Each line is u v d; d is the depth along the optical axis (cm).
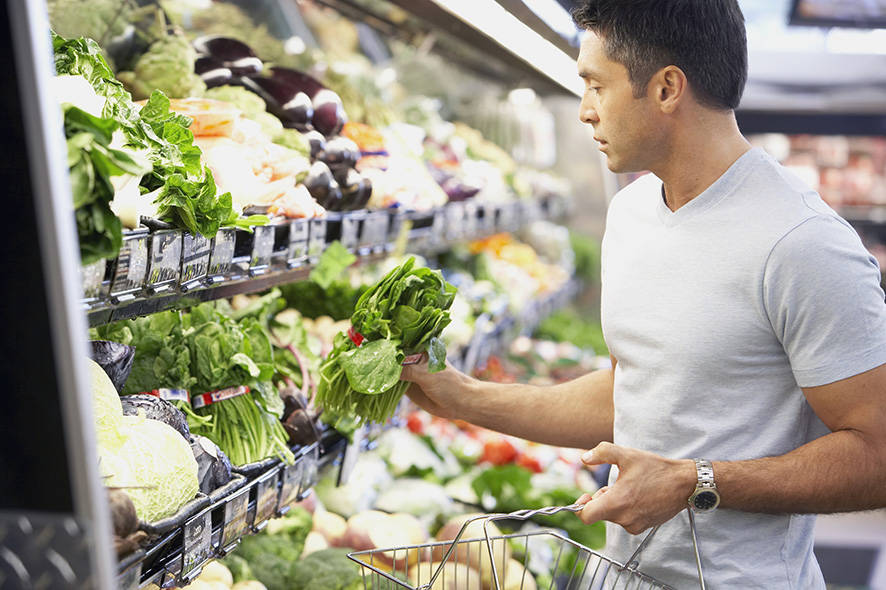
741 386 148
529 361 411
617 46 147
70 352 71
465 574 217
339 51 344
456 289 168
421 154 326
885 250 654
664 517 137
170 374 150
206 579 188
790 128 622
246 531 144
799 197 145
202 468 130
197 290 133
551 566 247
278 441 163
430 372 163
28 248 70
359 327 163
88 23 185
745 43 149
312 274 191
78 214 91
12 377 71
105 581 72
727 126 151
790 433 147
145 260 110
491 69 376
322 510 238
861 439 137
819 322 138
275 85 212
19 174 69
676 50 144
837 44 624
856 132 618
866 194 666
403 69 390
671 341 150
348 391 166
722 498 137
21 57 68
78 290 73
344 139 223
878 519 470
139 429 117
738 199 148
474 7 188
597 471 325
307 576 208
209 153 158
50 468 72
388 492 268
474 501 277
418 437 308
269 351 170
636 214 165
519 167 468
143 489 110
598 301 503
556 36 202
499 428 181
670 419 151
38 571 71
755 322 145
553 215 467
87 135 90
